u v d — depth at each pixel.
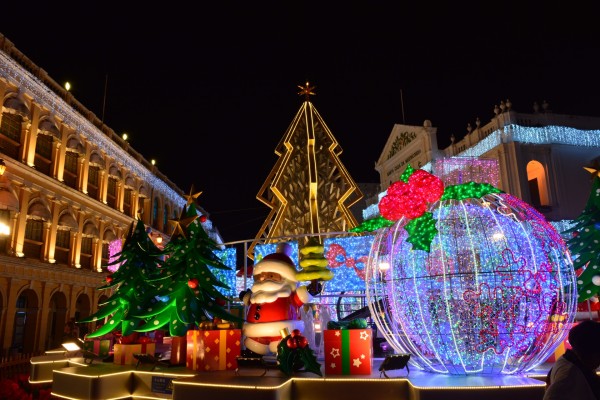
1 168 13.38
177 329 7.45
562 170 25.44
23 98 24.39
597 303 8.07
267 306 7.34
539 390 4.70
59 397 6.66
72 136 29.41
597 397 2.85
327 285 10.38
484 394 4.70
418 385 4.94
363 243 10.40
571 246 8.31
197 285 7.74
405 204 5.54
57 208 27.91
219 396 5.22
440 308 5.47
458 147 28.89
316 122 11.80
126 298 8.45
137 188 39.12
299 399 5.50
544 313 5.33
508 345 5.30
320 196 11.28
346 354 5.93
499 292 5.24
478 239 5.61
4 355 21.81
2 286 23.22
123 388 6.51
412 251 5.77
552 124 26.30
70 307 29.19
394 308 5.87
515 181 24.72
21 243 24.38
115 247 22.08
